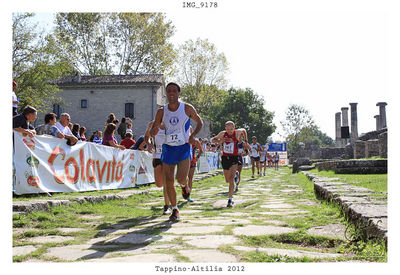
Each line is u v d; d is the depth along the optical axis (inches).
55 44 1181.1
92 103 1346.0
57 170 274.7
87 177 313.0
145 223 191.9
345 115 1476.4
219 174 729.6
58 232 165.9
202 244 139.3
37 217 189.9
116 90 1346.0
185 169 195.2
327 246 142.4
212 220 196.2
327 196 241.9
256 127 2234.3
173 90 191.0
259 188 418.9
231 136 272.8
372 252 121.5
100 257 124.8
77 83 1333.7
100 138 505.4
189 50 1800.0
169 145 194.7
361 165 462.9
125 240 150.3
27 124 247.8
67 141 287.1
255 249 132.4
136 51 1497.3
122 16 1432.1
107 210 238.2
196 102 1859.0
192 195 355.3
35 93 1108.5
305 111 2373.3
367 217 136.6
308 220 185.8
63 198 243.9
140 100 1337.4
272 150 1754.4
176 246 137.3
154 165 255.3
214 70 1836.9
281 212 220.7
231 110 2292.1
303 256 121.5
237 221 189.9
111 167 352.8
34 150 252.1
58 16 1434.5
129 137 434.3
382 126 1318.9
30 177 247.0
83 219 202.8
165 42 1529.3
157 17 1489.9
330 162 549.6
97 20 1446.9
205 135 1769.2
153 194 346.9
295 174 765.3
